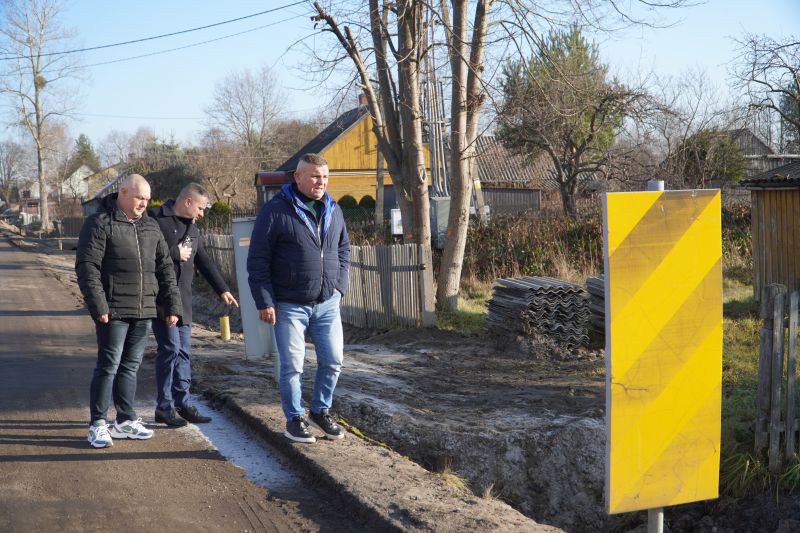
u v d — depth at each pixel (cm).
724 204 1950
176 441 547
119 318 521
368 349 1111
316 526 397
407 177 1368
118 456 511
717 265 326
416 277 1228
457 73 1311
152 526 395
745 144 2528
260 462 502
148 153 6850
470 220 1956
